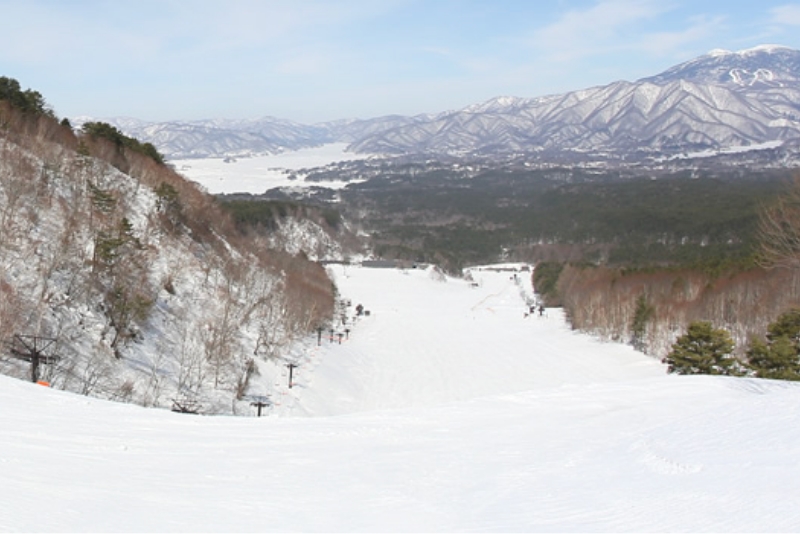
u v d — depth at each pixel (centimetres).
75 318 3412
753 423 1318
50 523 700
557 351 8025
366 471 1092
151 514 780
